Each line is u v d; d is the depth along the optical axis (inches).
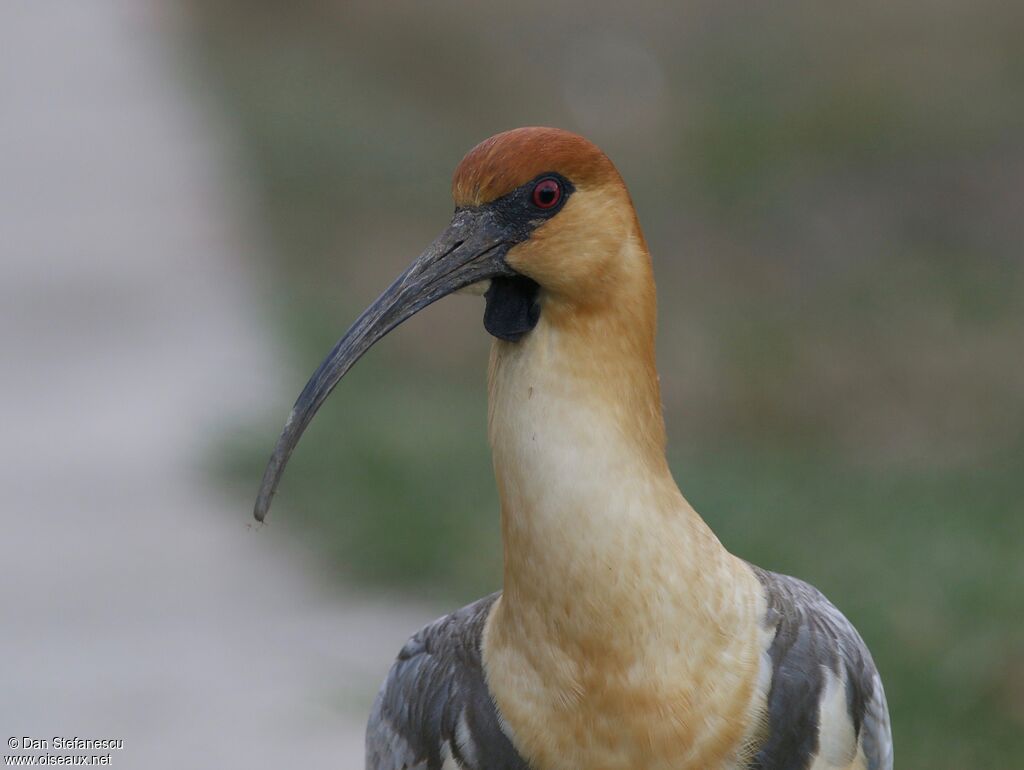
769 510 525.7
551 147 236.2
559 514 233.5
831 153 980.6
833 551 485.1
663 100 1098.7
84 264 821.2
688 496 531.2
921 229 895.7
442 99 1156.5
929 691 408.2
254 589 494.0
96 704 430.6
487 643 250.7
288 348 700.7
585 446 233.8
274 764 400.8
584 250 234.4
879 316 784.9
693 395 714.2
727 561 246.4
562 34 1254.3
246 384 655.8
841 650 259.0
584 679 235.5
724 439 682.2
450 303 812.6
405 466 542.0
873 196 929.5
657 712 234.4
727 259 868.6
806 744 245.8
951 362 731.4
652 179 967.0
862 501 556.4
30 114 1096.2
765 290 831.7
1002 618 429.4
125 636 467.2
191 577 501.7
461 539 502.3
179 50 1274.6
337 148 1032.8
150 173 979.9
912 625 427.8
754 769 240.8
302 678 440.8
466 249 238.8
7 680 441.1
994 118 1011.9
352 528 516.4
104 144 1033.5
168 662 450.0
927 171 948.6
